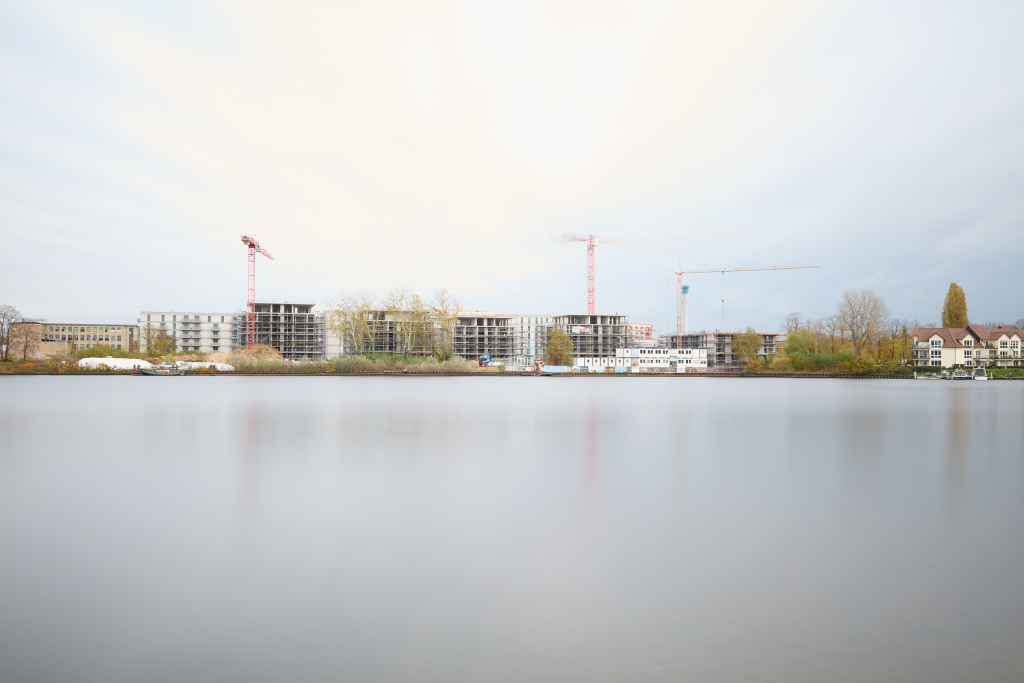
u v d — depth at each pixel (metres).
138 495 11.62
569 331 175.75
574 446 18.77
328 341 157.50
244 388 56.44
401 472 14.15
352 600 6.65
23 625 6.02
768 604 6.60
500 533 9.23
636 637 5.80
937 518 10.23
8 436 20.50
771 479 13.52
